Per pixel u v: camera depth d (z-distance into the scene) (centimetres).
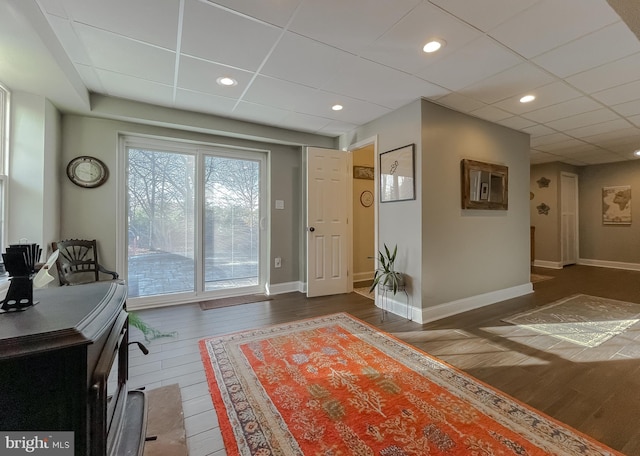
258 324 288
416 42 203
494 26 186
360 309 339
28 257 95
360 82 262
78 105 269
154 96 290
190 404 163
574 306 344
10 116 234
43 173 248
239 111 333
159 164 348
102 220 304
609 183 620
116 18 176
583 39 198
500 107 318
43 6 165
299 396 170
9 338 72
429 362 210
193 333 264
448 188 320
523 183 403
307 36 196
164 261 352
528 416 152
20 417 75
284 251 423
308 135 419
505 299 375
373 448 131
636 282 472
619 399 167
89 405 80
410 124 310
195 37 196
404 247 318
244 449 132
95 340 81
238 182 400
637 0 152
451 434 139
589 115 342
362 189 516
